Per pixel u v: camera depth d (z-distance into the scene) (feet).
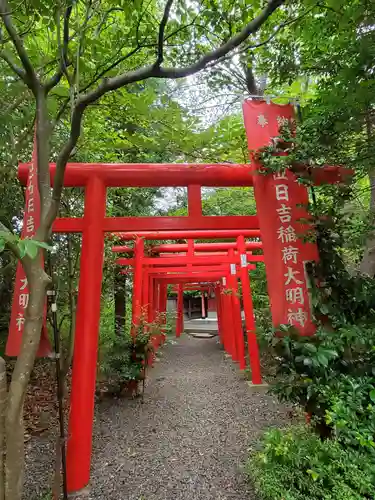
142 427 14.20
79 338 9.95
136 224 10.84
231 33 7.30
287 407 15.97
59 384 8.75
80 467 9.48
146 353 19.02
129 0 6.72
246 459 11.10
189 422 14.74
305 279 9.43
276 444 7.88
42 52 9.21
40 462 10.99
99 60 7.64
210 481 9.90
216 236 20.45
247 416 15.28
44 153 6.64
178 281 39.58
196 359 30.71
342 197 9.03
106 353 18.07
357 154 8.68
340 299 9.01
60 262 14.66
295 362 8.32
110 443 12.65
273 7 5.73
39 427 13.66
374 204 11.27
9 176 12.54
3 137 11.57
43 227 6.34
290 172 10.12
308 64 10.52
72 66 8.34
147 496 9.22
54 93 9.48
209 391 19.54
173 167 11.07
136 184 11.09
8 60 6.88
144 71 6.19
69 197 14.19
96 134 14.38
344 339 8.30
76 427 9.56
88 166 10.88
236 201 28.78
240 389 19.66
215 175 11.11
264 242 9.85
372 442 6.78
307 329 9.22
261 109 10.55
